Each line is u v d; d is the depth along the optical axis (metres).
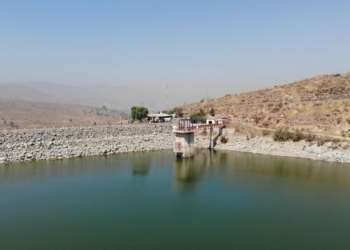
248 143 103.00
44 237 42.88
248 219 48.84
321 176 71.81
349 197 58.19
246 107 136.12
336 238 42.59
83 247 40.06
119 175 73.94
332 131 94.44
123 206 54.50
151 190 63.28
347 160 82.69
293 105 120.75
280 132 98.94
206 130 114.00
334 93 140.25
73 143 90.75
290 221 48.09
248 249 39.59
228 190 63.06
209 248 39.91
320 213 51.00
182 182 68.75
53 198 58.09
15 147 82.06
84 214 50.88
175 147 94.50
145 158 92.12
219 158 92.88
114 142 98.44
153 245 40.62
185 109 168.38
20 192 61.09
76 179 70.06
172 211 52.25
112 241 41.72
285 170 77.69
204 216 50.16
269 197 58.66
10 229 45.34
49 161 84.56
